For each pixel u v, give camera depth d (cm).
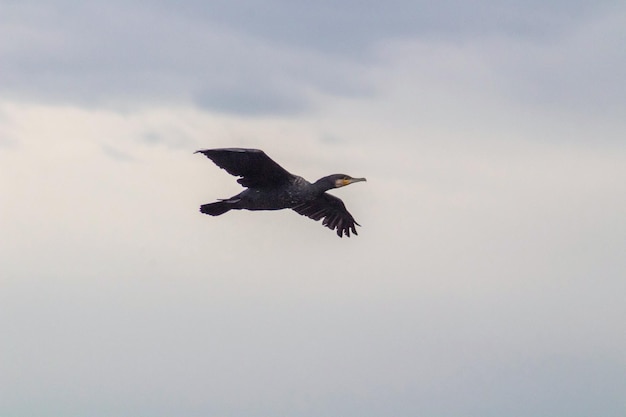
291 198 2344
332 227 2622
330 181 2430
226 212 2356
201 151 2205
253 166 2266
